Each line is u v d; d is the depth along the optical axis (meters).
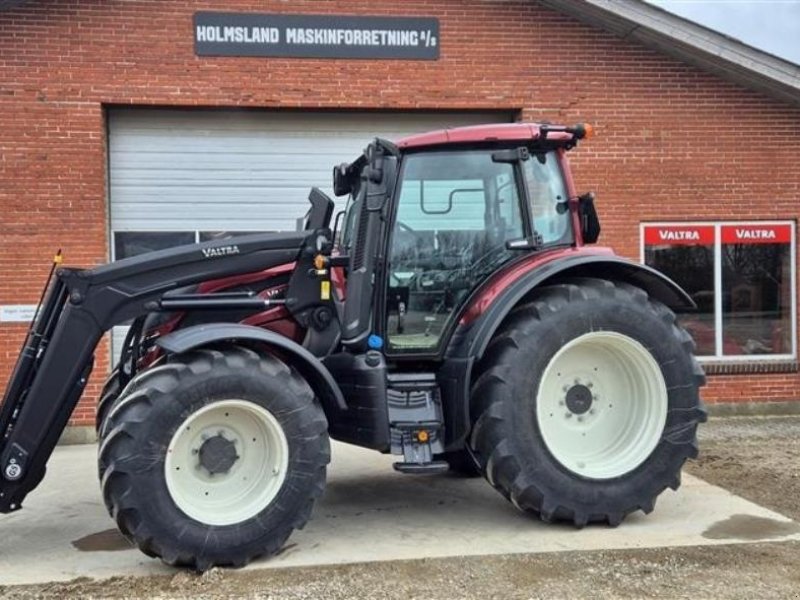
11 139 8.31
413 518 5.27
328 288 5.08
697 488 5.97
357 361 4.82
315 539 4.82
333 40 8.80
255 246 4.96
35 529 5.20
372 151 4.87
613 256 5.04
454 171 5.12
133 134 8.83
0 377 8.32
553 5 9.06
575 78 9.17
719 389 9.39
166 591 4.04
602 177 9.25
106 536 5.03
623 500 4.91
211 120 8.95
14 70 8.28
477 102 9.05
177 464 4.32
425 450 4.83
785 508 5.46
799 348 9.51
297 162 9.11
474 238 5.14
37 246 8.38
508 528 5.00
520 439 4.75
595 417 5.12
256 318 5.04
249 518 4.32
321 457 4.46
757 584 4.09
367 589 4.04
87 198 8.46
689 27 8.83
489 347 4.88
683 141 9.34
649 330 4.96
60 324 4.57
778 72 8.94
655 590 4.02
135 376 4.68
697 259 9.42
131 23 8.47
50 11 8.33
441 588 4.05
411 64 8.94
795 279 9.48
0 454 4.51
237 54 8.66
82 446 8.27
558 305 4.86
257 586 4.08
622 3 8.73
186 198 8.95
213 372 4.27
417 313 5.04
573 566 4.33
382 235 4.99
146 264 4.74
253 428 4.49
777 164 9.44
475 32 9.02
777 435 8.21
